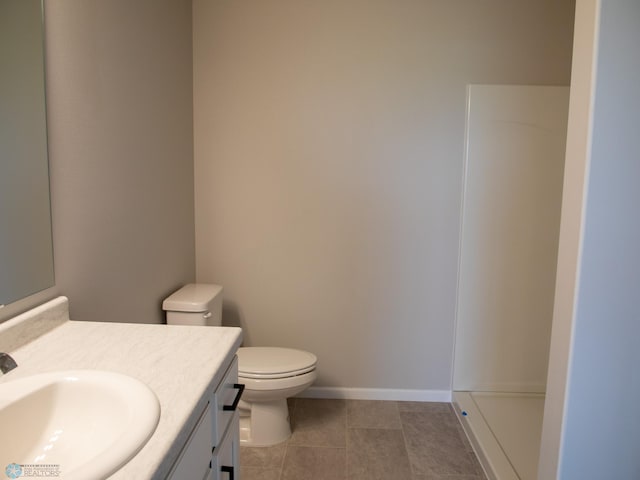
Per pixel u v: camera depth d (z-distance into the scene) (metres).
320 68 2.43
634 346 1.37
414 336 2.62
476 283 2.56
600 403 1.40
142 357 1.11
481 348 2.61
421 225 2.53
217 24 2.42
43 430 0.90
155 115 1.97
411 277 2.57
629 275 1.35
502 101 2.43
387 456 2.12
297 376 2.07
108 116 1.57
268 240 2.56
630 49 1.27
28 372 1.01
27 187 1.18
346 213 2.53
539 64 2.41
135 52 1.77
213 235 2.56
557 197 2.49
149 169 1.92
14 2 1.12
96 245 1.51
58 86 1.29
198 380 0.99
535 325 2.59
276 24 2.41
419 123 2.46
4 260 1.11
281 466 2.03
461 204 2.51
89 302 1.48
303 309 2.61
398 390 2.66
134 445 0.73
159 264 2.05
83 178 1.43
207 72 2.45
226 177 2.52
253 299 2.61
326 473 1.99
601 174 1.31
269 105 2.46
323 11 2.40
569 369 1.39
